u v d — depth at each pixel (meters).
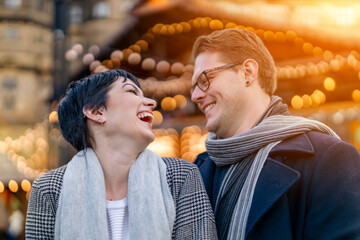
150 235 0.98
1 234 5.52
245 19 3.20
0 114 24.84
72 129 1.16
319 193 1.03
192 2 2.96
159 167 1.12
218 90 1.26
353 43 3.55
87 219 1.00
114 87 1.13
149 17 3.17
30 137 7.84
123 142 1.09
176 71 4.07
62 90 5.95
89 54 4.14
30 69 26.25
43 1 27.50
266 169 1.11
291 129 1.16
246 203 1.11
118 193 1.09
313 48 3.72
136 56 3.87
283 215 1.05
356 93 4.21
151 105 1.16
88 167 1.07
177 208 1.06
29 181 5.57
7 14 26.36
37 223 1.02
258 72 1.29
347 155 1.05
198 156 1.57
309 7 5.60
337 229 0.97
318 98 4.31
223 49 1.28
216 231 1.09
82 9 21.88
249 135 1.16
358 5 5.50
